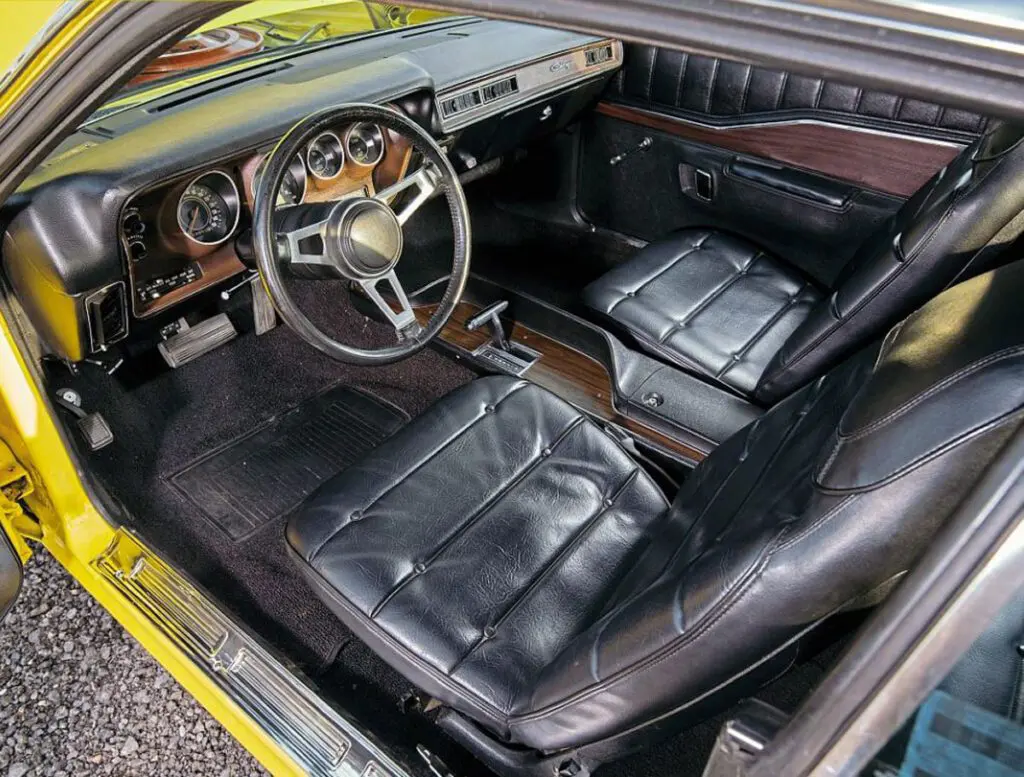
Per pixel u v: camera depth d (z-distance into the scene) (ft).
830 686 2.02
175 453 6.75
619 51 7.47
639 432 6.16
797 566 2.28
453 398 5.18
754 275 6.75
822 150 6.78
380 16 7.55
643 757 4.58
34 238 4.61
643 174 8.17
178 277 5.76
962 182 4.23
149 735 5.45
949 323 2.48
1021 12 1.49
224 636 4.67
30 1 3.21
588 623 4.13
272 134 5.19
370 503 4.57
